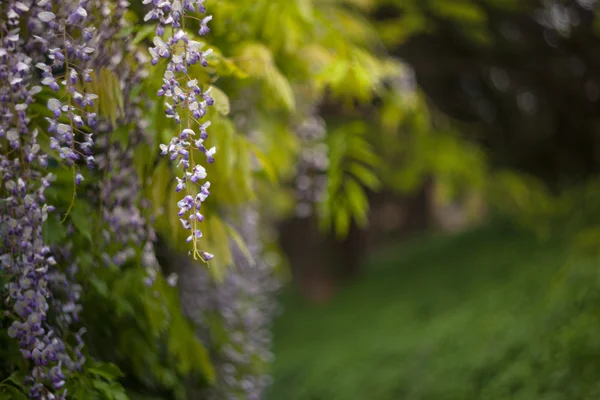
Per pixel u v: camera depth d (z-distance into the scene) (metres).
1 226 1.69
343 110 3.79
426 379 5.26
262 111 3.05
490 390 4.64
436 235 11.41
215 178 2.13
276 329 8.52
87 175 2.16
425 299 7.35
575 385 4.27
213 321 3.22
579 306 4.82
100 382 1.99
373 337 6.85
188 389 2.99
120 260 2.15
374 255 11.98
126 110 2.01
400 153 5.88
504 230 8.23
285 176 3.97
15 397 1.79
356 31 3.22
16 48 1.79
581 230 6.23
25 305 1.66
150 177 2.19
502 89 7.55
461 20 5.85
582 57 6.86
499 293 6.20
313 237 9.61
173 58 1.62
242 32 2.58
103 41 1.90
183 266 3.12
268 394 6.25
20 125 1.67
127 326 2.42
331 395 5.88
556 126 7.70
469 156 5.35
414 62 6.75
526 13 6.54
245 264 3.43
